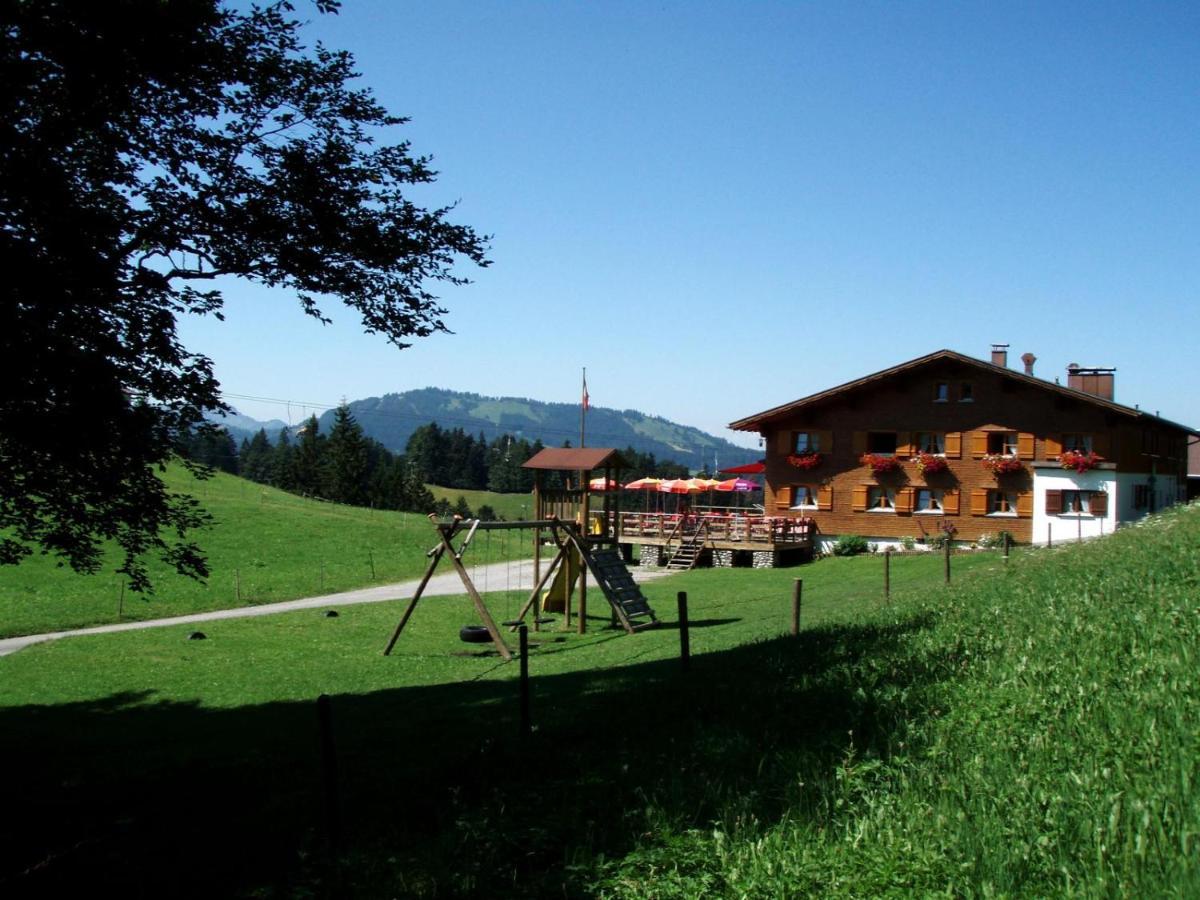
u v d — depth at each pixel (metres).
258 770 10.52
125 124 9.85
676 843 5.99
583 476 25.78
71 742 13.35
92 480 9.74
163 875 7.12
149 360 9.96
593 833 6.55
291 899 6.25
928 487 43.59
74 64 8.79
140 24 8.80
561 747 9.26
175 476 58.16
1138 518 43.56
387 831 7.41
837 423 45.47
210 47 9.58
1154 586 12.20
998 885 4.71
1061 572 16.36
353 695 16.69
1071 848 4.94
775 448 46.69
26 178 8.59
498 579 39.12
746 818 6.23
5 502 9.82
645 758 8.12
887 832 5.52
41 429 8.90
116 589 30.75
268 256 10.75
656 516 44.88
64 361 8.74
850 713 8.48
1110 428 40.38
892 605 17.83
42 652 22.25
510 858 6.36
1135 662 8.34
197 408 10.26
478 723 12.07
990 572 21.11
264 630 25.66
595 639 23.34
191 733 13.80
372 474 105.12
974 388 42.91
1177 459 53.72
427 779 8.78
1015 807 5.50
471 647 22.91
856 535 44.69
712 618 25.52
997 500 42.72
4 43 8.54
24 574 31.33
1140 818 4.97
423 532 52.72
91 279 8.89
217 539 41.16
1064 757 6.23
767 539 41.72
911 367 43.31
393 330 11.65
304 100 10.72
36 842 8.33
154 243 10.07
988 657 9.95
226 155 10.43
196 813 8.91
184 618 28.02
